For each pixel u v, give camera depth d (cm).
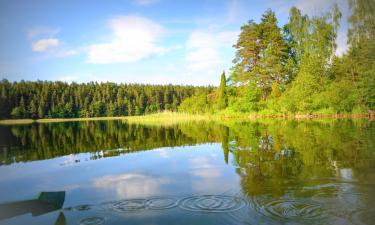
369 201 621
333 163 959
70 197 710
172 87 9925
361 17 3794
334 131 1828
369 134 1636
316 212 574
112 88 9462
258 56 4578
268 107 3972
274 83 4103
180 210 603
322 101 3466
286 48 4397
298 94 3512
